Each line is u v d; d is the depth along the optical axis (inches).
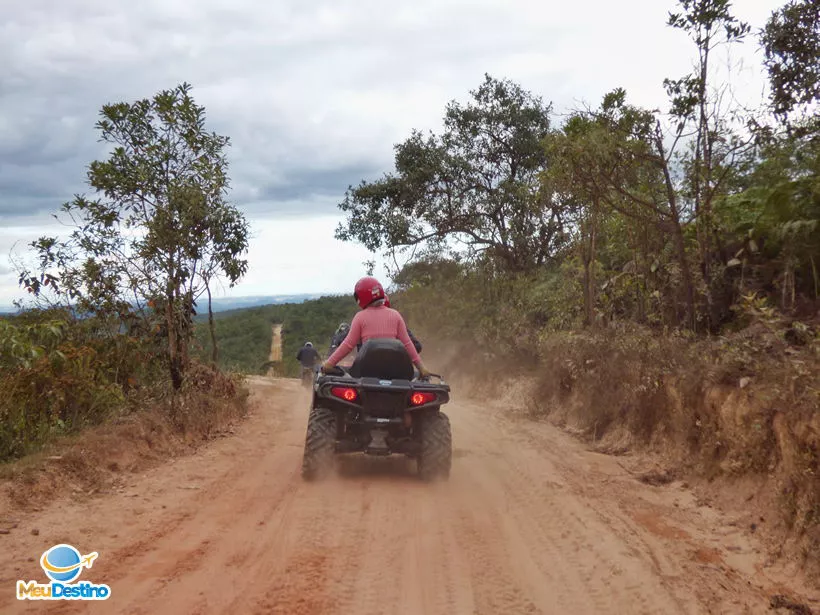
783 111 356.8
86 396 352.5
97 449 299.3
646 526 230.2
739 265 386.0
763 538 211.8
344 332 363.9
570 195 470.3
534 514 243.0
